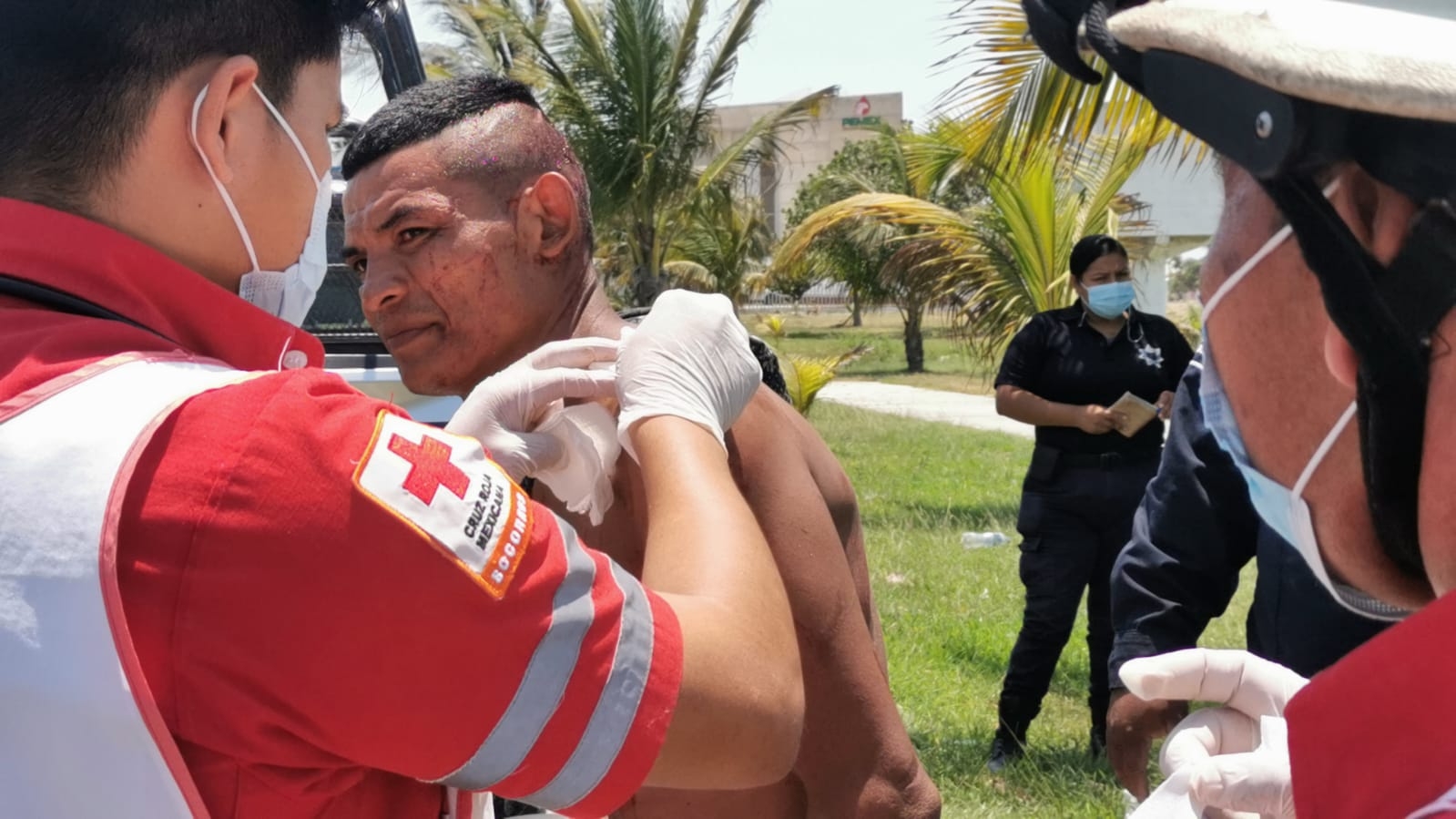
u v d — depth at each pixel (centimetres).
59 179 101
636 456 130
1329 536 83
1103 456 426
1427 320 67
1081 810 387
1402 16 75
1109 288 428
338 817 100
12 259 99
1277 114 68
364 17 117
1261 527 223
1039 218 908
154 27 100
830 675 148
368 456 94
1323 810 75
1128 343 438
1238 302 81
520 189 160
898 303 2441
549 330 163
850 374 2511
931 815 151
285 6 108
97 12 99
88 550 87
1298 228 70
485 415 137
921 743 459
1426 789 70
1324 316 76
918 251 1016
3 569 87
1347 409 77
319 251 124
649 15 1588
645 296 1709
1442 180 65
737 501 123
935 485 1091
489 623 95
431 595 93
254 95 108
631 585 105
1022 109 616
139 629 89
